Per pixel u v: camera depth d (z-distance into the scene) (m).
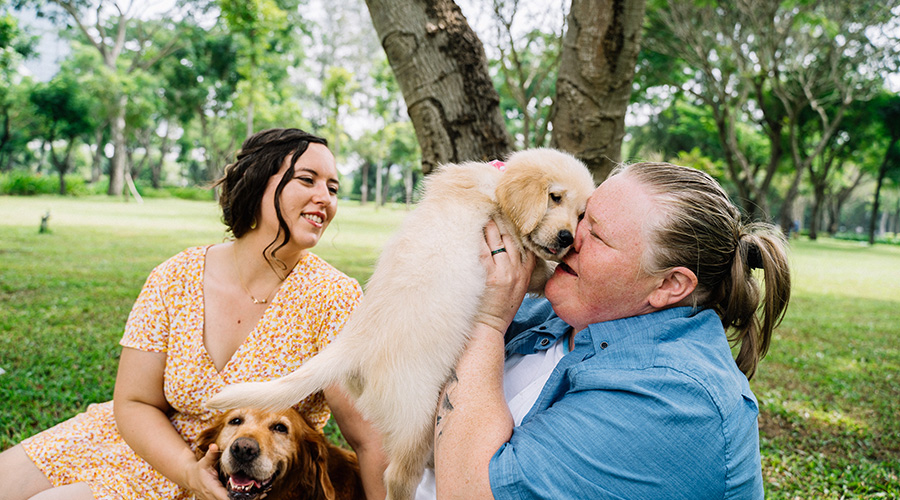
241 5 21.22
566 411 1.58
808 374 6.29
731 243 1.73
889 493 3.66
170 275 2.37
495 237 2.04
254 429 2.12
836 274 17.23
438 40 3.42
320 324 2.37
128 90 40.06
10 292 8.07
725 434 1.46
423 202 2.28
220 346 2.36
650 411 1.47
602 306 1.78
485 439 1.63
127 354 2.30
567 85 3.73
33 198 33.16
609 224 1.73
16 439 3.71
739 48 21.45
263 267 2.38
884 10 20.89
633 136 40.31
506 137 3.59
